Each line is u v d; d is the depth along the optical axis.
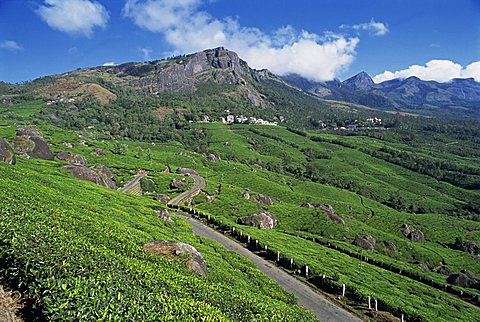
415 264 94.25
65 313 12.72
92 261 17.75
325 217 108.69
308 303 46.81
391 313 47.44
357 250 87.25
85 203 46.16
